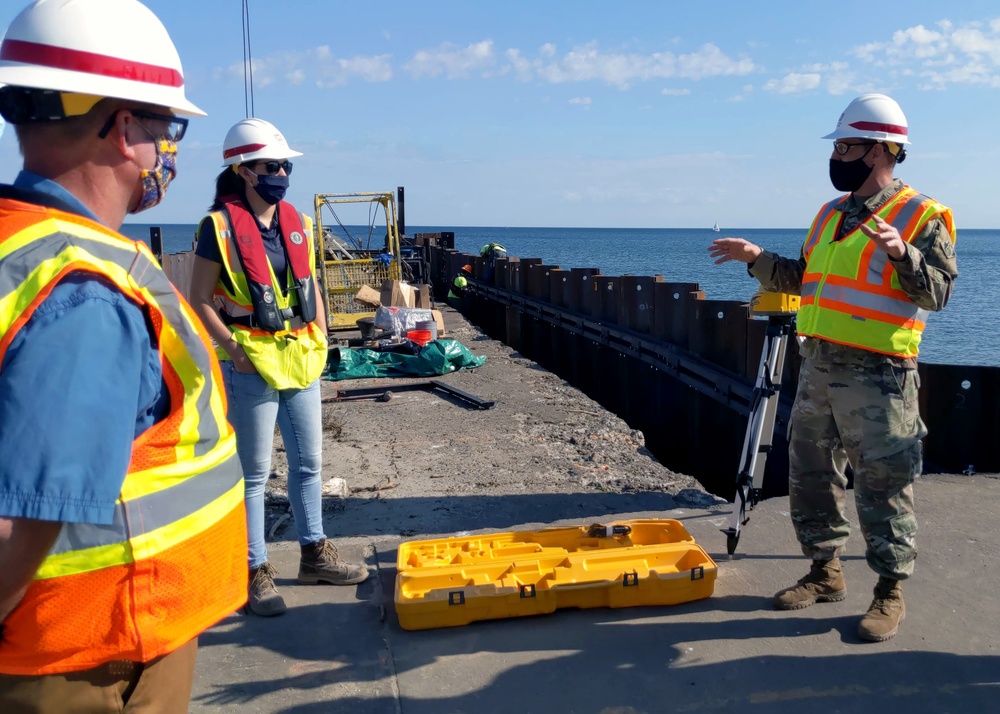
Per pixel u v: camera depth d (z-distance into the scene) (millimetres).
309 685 3115
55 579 1381
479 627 3535
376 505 5375
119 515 1403
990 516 4586
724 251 3943
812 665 3188
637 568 3705
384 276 13938
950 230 3383
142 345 1383
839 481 3631
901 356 3346
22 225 1331
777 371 3930
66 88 1399
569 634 3451
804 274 3730
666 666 3201
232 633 3500
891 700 2971
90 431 1257
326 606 3744
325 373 9984
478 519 5105
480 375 10094
